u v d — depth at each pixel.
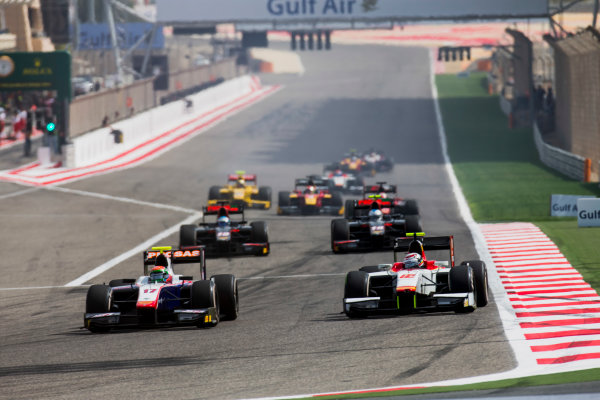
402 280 52.91
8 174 172.25
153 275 54.34
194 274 79.50
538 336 46.62
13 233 111.19
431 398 33.50
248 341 49.03
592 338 45.44
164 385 39.31
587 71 154.12
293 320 56.16
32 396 38.44
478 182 157.25
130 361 44.91
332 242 86.75
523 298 59.31
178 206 135.25
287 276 76.62
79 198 144.00
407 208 99.25
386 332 49.53
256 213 126.00
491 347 44.09
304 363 42.69
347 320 54.88
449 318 52.69
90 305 52.62
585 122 157.50
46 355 47.97
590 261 73.44
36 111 198.62
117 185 159.75
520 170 170.88
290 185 162.38
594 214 87.75
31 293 74.50
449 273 53.75
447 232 99.75
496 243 88.62
